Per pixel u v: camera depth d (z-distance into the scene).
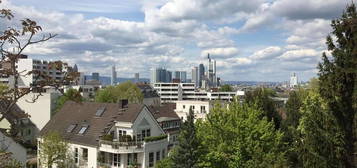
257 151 25.83
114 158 45.00
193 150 33.34
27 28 8.48
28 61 100.94
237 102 30.20
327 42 16.92
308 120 17.78
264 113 36.66
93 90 138.75
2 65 8.75
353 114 16.89
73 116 51.66
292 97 37.06
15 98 8.84
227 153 27.25
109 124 46.81
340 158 16.97
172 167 35.00
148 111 47.88
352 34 16.20
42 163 43.53
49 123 52.38
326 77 17.11
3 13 8.39
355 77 16.30
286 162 24.48
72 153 47.06
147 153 45.59
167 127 63.47
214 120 28.66
